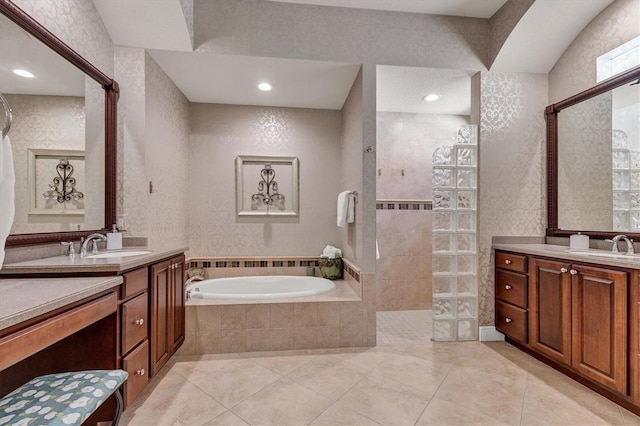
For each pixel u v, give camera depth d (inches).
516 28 92.1
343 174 131.6
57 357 53.2
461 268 105.3
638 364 60.5
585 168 92.8
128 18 81.5
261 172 134.1
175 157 113.9
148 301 65.6
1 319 31.3
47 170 64.6
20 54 58.1
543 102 106.0
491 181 103.7
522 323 90.7
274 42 94.3
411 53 100.0
